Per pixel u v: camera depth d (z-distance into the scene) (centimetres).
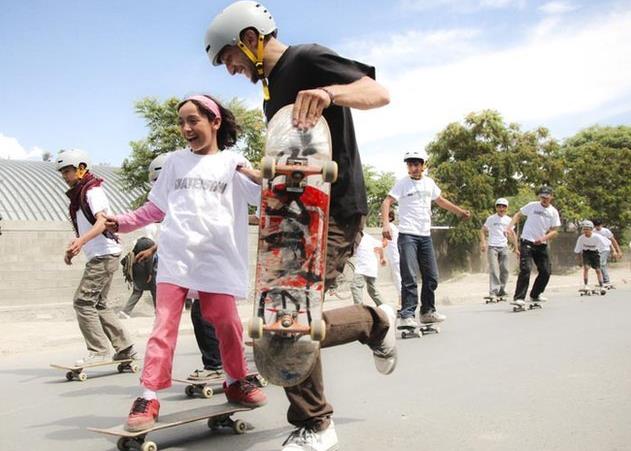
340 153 279
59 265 1346
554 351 583
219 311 337
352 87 259
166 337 320
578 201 2478
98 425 381
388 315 300
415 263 737
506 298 1281
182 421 313
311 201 261
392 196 753
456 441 312
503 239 1263
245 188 349
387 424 347
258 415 385
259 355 253
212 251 336
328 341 277
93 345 561
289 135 266
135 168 1894
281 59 279
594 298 1286
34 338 789
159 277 334
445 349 621
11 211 2509
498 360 545
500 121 2269
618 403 379
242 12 282
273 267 261
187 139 352
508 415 359
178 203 343
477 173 2219
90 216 553
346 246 284
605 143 3362
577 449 295
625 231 2811
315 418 272
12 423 391
